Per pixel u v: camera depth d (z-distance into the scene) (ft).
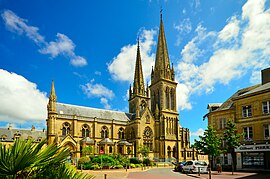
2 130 294.46
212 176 101.30
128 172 137.39
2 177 13.08
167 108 320.70
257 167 121.29
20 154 13.29
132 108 341.21
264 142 117.80
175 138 311.47
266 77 143.33
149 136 298.35
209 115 162.40
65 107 272.72
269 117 119.34
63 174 15.40
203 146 128.57
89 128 274.16
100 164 170.60
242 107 134.72
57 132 248.11
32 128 323.57
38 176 14.34
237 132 133.80
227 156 142.41
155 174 119.85
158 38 355.56
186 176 107.04
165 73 334.65
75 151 234.99
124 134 300.20
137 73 347.97
